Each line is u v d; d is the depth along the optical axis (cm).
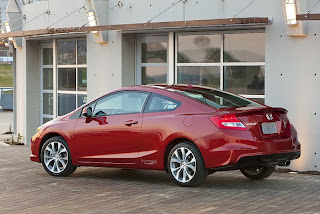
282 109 932
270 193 890
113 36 1455
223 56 1284
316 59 1120
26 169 1207
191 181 928
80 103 1634
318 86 1120
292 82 1152
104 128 1027
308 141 1134
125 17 1417
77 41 1633
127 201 841
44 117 1797
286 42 1157
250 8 1206
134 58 1459
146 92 1003
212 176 1073
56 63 1711
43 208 802
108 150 1023
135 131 986
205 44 1314
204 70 1318
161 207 793
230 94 1011
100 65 1497
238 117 888
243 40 1252
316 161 1128
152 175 1103
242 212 753
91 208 795
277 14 1169
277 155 898
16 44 1791
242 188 937
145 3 1379
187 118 930
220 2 1248
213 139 893
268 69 1184
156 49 1419
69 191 936
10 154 1484
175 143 957
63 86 1695
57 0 1630
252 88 1240
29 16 1747
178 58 1363
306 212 752
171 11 1330
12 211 788
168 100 971
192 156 926
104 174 1124
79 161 1066
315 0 1100
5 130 2272
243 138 880
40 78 1800
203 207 787
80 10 1562
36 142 1138
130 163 995
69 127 1079
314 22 1117
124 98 1027
